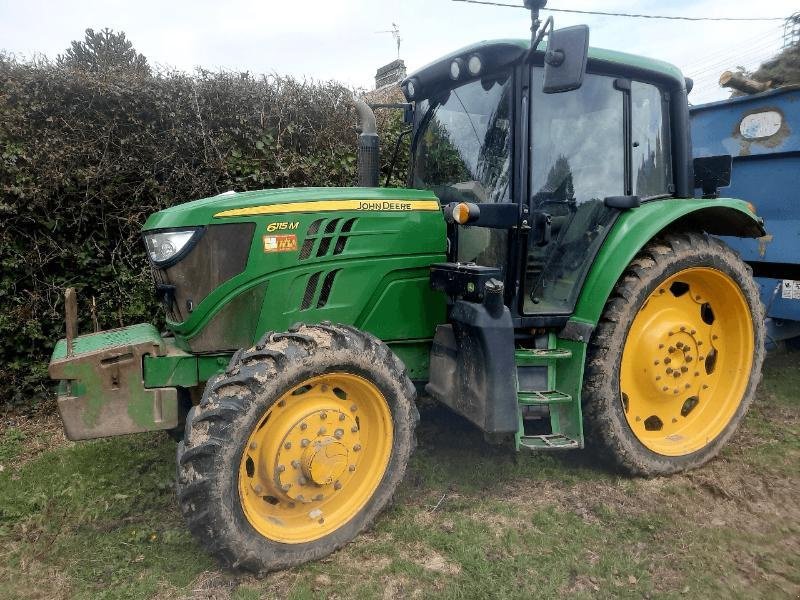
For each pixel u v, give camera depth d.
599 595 2.34
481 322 2.74
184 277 2.74
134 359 2.66
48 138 4.29
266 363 2.39
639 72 3.30
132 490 3.14
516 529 2.77
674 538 2.71
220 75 4.89
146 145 4.60
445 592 2.34
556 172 3.11
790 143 4.48
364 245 2.97
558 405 3.11
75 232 4.50
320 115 5.32
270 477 2.47
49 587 2.43
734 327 3.58
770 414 4.09
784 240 4.62
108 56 5.79
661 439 3.44
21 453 3.78
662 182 3.51
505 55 2.92
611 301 3.16
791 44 5.09
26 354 4.48
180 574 2.46
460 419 3.99
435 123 3.53
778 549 2.64
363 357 2.58
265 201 2.80
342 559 2.56
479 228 3.19
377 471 2.72
